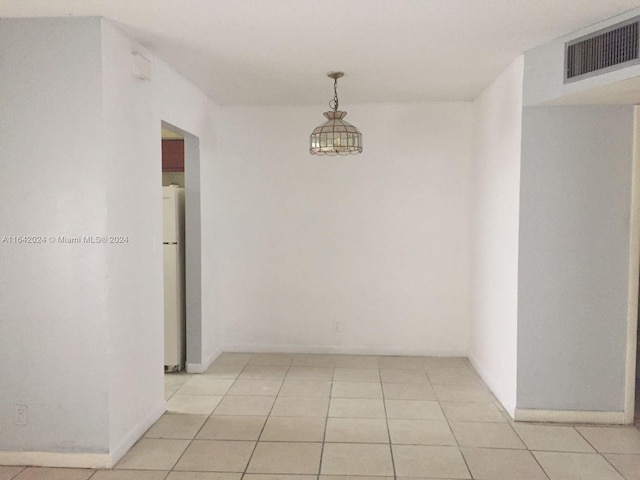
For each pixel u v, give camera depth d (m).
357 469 3.08
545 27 3.13
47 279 3.04
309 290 5.49
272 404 4.11
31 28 2.96
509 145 3.94
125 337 3.27
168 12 2.88
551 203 3.66
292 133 5.41
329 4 2.76
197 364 4.89
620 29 2.90
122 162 3.21
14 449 3.11
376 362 5.23
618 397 3.72
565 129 3.62
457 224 5.35
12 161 3.01
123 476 2.99
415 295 5.42
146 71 3.45
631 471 3.07
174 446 3.37
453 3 2.74
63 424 3.08
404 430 3.63
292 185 5.44
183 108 4.32
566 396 3.75
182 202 5.02
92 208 3.00
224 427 3.67
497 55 3.71
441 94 4.94
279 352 5.55
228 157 5.45
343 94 4.93
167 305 4.87
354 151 4.21
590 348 3.71
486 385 4.57
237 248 5.52
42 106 2.98
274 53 3.65
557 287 3.70
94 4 2.75
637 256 3.65
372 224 5.41
